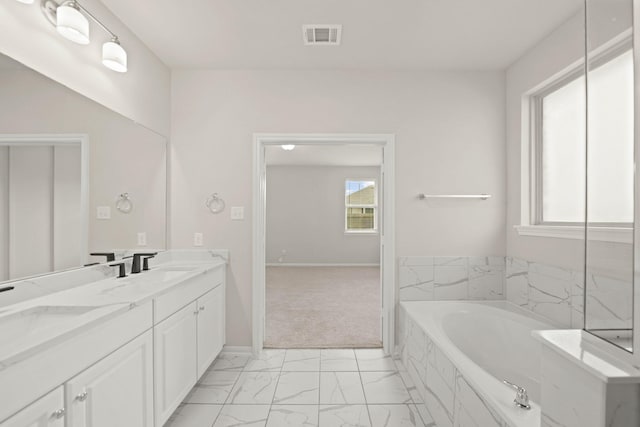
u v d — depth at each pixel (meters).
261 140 3.09
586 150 1.11
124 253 2.37
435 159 3.13
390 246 3.11
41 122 1.66
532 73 2.77
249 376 2.66
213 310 2.73
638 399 0.88
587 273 1.08
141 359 1.67
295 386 2.50
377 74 3.12
